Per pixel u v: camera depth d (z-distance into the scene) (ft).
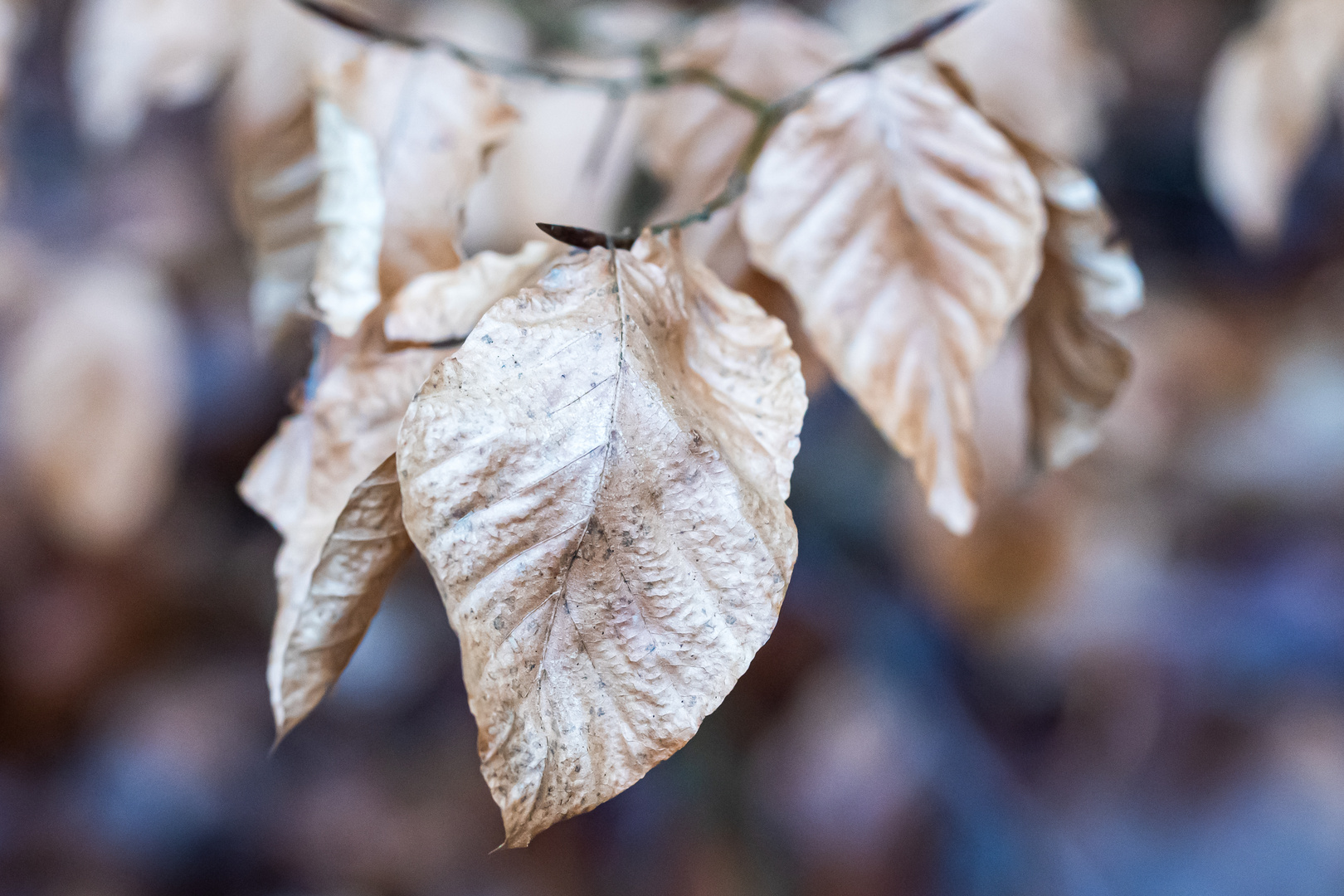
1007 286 0.95
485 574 0.81
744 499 0.83
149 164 2.50
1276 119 1.52
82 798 2.93
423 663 3.06
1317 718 3.17
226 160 1.69
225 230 2.49
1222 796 3.04
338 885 2.86
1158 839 2.99
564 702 0.81
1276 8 1.50
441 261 0.99
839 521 2.51
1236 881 2.94
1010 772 2.82
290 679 0.87
